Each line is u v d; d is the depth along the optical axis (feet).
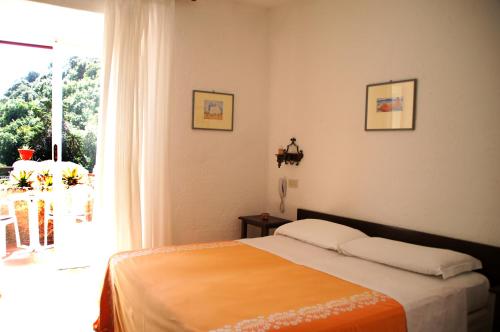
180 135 11.47
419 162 8.58
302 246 8.95
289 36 12.21
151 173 10.58
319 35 11.13
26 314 9.20
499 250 7.07
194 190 11.82
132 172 10.13
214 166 12.16
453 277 6.77
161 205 10.75
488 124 7.39
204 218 12.03
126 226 10.02
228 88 12.29
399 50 8.98
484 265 7.29
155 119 10.58
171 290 5.84
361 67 9.89
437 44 8.21
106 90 9.77
